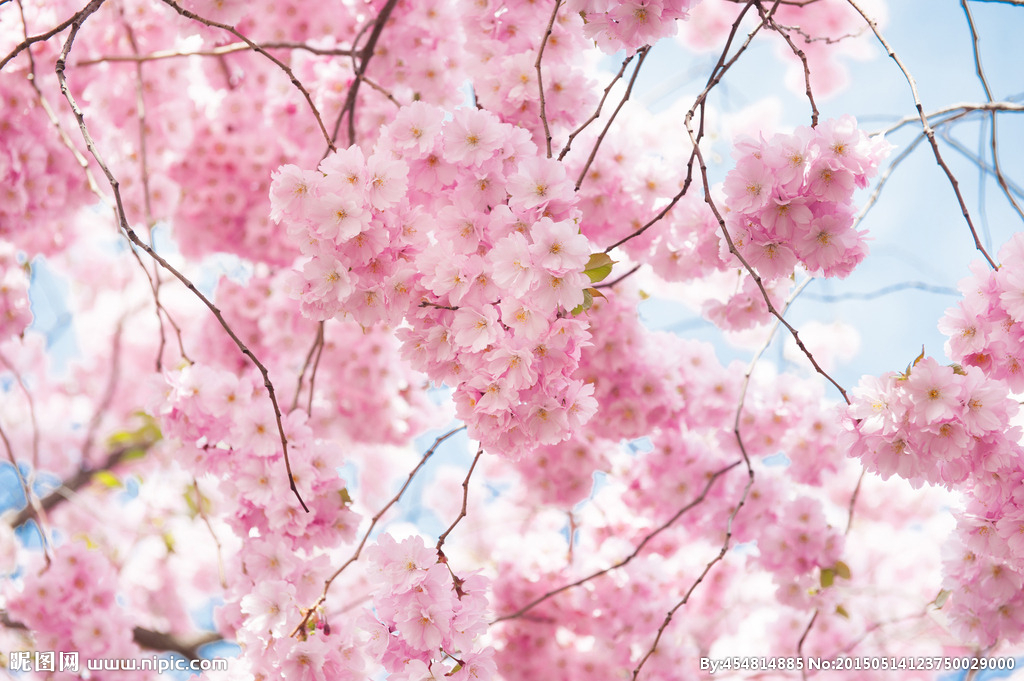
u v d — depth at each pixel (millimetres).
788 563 3449
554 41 2639
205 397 2564
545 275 1696
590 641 3926
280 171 1821
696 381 3512
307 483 2502
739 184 1919
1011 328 1896
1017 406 1794
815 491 5039
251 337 4141
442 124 1937
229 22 2869
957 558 2395
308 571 2549
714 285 4223
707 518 3664
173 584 5449
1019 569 2057
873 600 4914
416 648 1925
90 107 3531
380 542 1981
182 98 3764
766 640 4512
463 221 1898
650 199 2854
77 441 5715
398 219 1862
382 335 4129
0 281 3320
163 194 3969
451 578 1983
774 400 3527
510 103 2637
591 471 3672
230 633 4289
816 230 1912
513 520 5102
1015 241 1911
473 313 1779
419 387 4270
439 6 3275
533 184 1821
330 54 2879
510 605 3764
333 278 1836
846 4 4098
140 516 5574
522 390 1817
